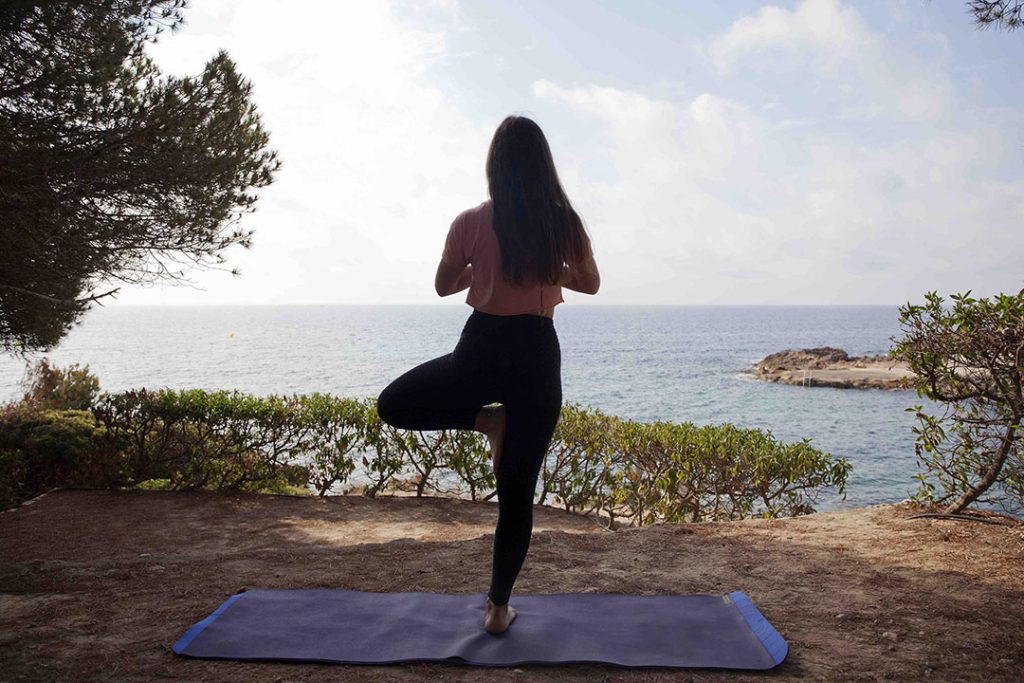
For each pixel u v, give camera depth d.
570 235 2.65
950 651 2.83
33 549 6.16
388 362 58.78
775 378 44.75
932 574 3.85
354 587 3.67
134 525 7.21
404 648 2.78
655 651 2.77
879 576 3.84
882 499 13.07
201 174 7.04
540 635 2.91
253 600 3.35
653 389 39.09
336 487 10.25
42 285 8.06
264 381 40.31
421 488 9.28
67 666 2.69
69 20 5.96
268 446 9.15
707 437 7.81
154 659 2.75
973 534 4.62
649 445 8.08
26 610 3.47
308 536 7.14
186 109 6.78
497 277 2.62
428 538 7.14
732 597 3.39
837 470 7.39
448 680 2.53
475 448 8.94
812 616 3.24
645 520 8.34
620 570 3.99
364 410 9.09
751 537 4.80
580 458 8.80
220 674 2.58
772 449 7.52
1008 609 3.31
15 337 9.27
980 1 5.18
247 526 7.44
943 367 5.20
